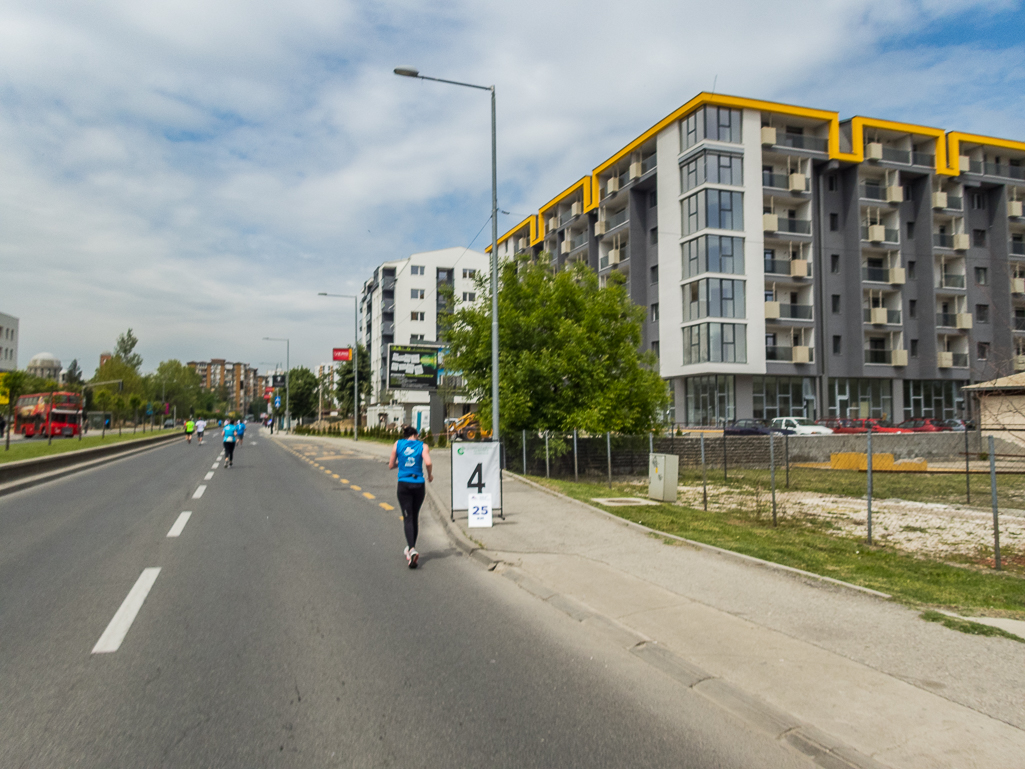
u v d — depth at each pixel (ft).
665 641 16.38
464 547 28.55
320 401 311.06
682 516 37.06
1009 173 162.91
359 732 11.80
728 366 136.26
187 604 19.86
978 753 10.85
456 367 75.36
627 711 12.87
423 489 26.16
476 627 18.04
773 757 11.15
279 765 10.62
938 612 18.13
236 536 31.35
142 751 11.03
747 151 140.56
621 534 30.73
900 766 10.52
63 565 24.97
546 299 73.15
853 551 28.17
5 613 18.79
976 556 28.12
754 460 82.02
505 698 13.39
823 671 14.30
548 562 25.21
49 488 52.37
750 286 139.03
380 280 288.10
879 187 153.69
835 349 148.87
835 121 146.72
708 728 12.19
